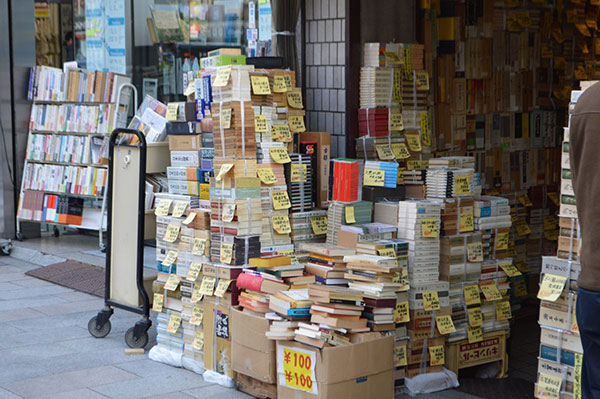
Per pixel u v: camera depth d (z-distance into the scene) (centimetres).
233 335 673
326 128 835
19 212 1291
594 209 439
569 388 566
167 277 768
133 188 800
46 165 1266
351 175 719
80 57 1331
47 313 933
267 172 707
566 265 562
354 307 612
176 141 760
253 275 660
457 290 732
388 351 626
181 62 1199
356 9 805
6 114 1291
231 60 736
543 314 578
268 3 1043
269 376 641
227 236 693
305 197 751
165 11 1209
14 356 777
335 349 591
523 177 1011
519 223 998
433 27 899
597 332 442
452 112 919
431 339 708
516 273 766
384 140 800
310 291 613
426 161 842
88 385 699
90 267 1112
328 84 828
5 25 1280
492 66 969
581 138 447
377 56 795
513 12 988
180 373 733
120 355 783
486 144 969
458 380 746
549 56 1035
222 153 696
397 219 715
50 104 1291
